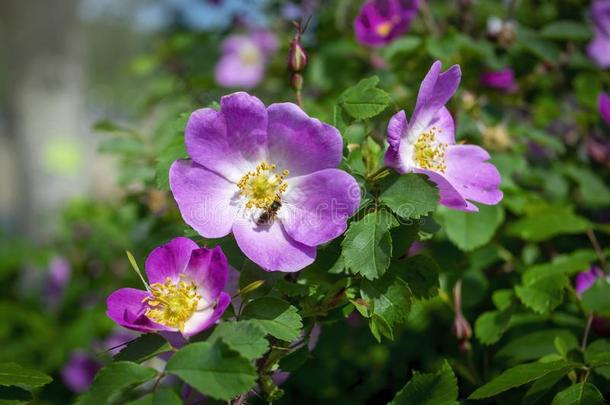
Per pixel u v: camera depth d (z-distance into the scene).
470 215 0.34
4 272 0.68
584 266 0.33
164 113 0.53
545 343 0.32
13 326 0.58
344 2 0.48
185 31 0.68
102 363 0.52
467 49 0.40
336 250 0.28
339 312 0.29
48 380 0.27
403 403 0.28
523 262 0.37
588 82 0.44
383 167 0.28
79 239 0.62
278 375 0.29
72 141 1.06
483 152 0.29
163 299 0.26
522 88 0.44
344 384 0.43
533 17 0.49
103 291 0.55
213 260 0.26
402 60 0.41
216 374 0.24
